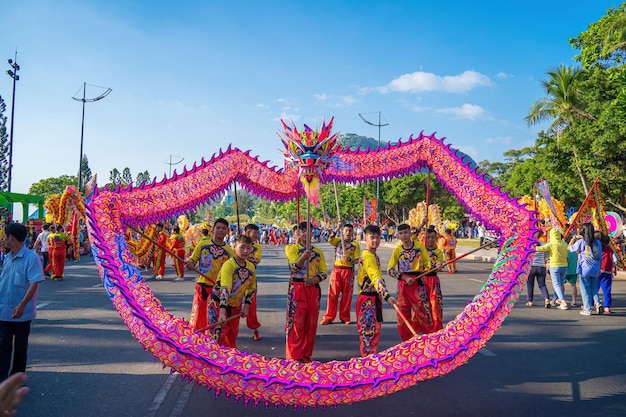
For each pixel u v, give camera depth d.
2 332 4.60
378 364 4.13
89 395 4.71
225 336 5.51
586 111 20.20
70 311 9.29
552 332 7.60
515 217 5.03
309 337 5.78
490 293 4.75
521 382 5.18
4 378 4.61
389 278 15.65
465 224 57.91
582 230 9.15
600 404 4.54
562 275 9.73
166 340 4.07
